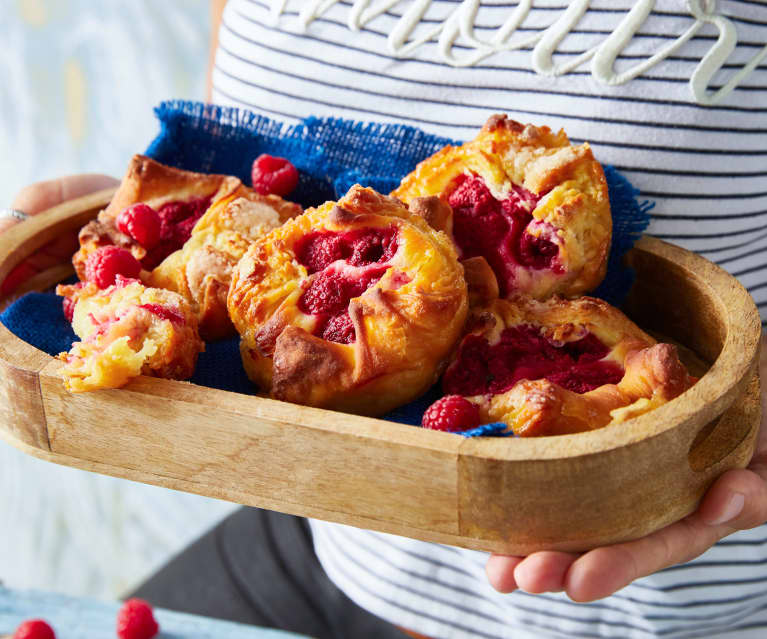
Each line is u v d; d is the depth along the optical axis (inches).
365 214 24.0
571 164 25.2
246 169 29.7
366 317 23.2
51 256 29.1
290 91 30.0
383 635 33.2
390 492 22.0
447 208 25.2
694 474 22.2
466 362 24.2
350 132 28.5
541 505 21.5
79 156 57.3
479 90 28.0
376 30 28.7
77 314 25.3
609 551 21.8
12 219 30.5
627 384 23.1
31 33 54.1
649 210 27.5
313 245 24.7
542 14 27.1
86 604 32.6
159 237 27.0
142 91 54.8
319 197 29.0
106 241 26.9
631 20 26.4
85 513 56.1
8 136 57.1
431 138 27.9
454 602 30.8
